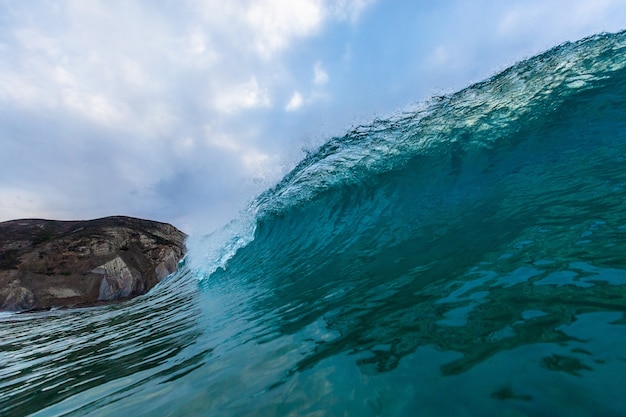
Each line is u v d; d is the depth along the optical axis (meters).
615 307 1.55
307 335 2.40
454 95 9.02
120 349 4.16
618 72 6.78
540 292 1.90
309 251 6.30
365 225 6.12
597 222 2.70
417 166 7.46
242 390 1.81
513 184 4.82
